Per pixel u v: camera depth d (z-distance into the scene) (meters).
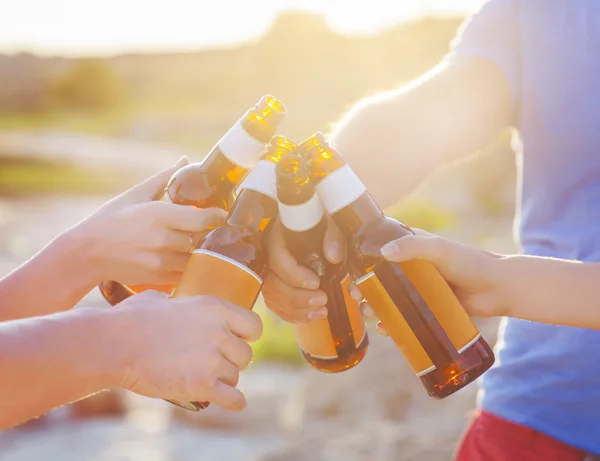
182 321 1.06
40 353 0.98
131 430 4.95
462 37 1.63
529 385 1.48
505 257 1.18
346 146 1.55
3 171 27.20
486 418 1.56
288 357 6.78
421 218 12.88
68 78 77.31
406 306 1.19
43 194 22.47
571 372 1.42
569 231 1.47
